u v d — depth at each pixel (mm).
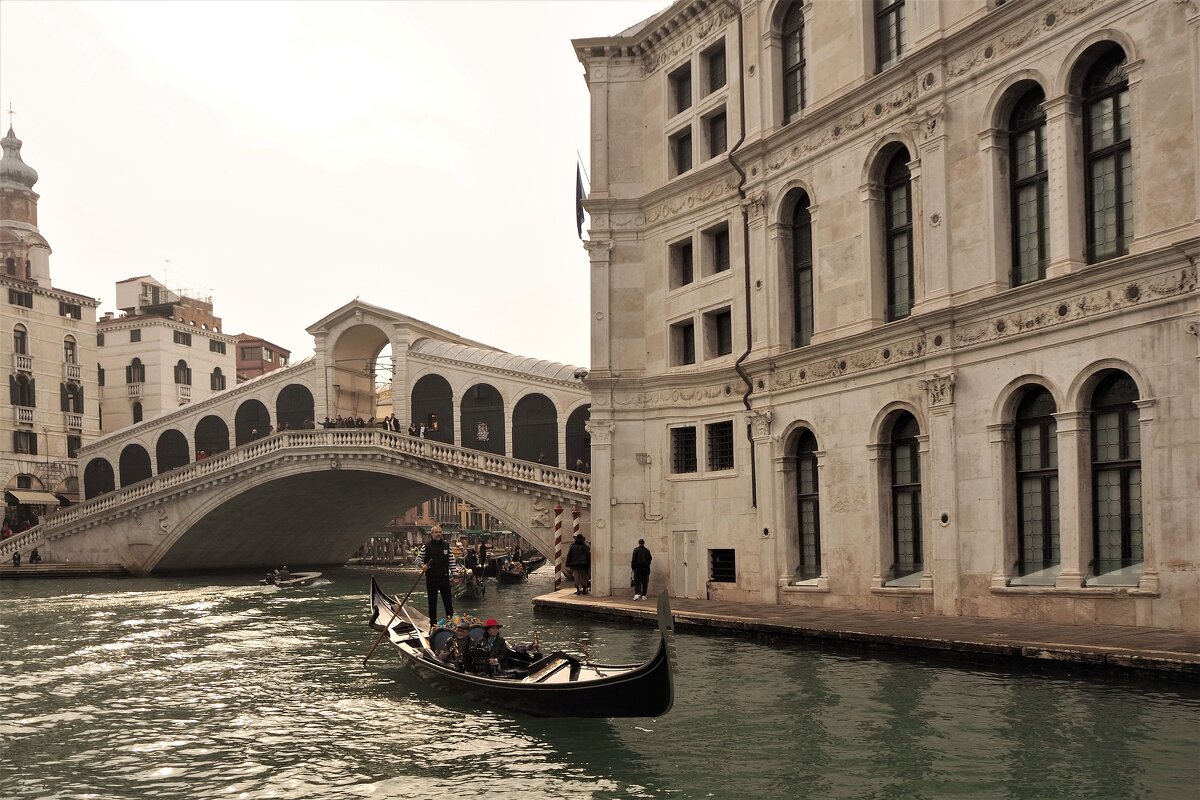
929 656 13242
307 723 11516
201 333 65812
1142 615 12914
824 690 11984
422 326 47875
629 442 23359
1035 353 14469
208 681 14656
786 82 20375
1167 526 12648
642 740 10164
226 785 9141
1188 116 12625
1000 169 15375
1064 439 14016
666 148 23422
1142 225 13133
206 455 52094
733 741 9992
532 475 36062
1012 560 14953
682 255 23281
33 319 54250
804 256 19875
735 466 21109
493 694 11789
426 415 45969
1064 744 9164
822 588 18578
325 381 48812
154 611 27172
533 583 39812
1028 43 14703
